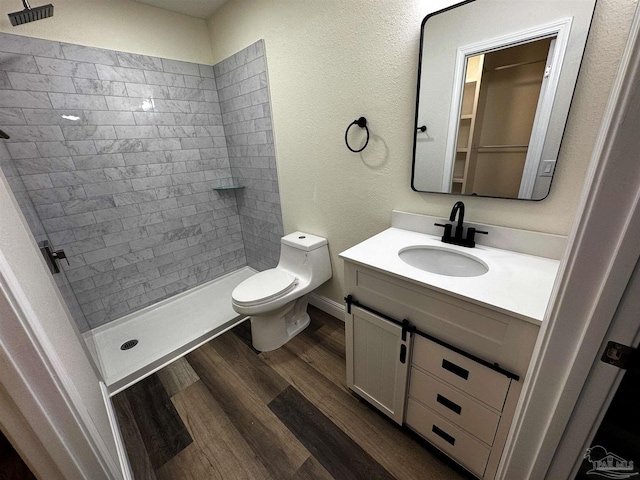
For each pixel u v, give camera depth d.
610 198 0.41
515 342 0.76
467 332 0.86
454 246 1.20
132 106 1.97
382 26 1.24
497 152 1.08
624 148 0.39
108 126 1.89
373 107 1.39
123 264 2.12
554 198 1.00
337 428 1.28
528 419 0.64
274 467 1.13
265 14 1.69
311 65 1.57
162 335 2.01
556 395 0.58
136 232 2.15
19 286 0.57
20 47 1.52
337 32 1.39
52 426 0.62
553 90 0.91
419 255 1.28
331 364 1.66
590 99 0.86
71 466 0.67
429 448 1.17
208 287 2.67
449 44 1.08
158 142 2.14
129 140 2.00
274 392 1.48
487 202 1.16
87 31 1.71
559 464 0.64
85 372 1.02
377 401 1.27
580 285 0.48
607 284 0.45
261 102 1.98
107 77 1.83
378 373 1.21
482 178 1.14
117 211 2.03
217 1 1.91
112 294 2.10
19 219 0.88
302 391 1.48
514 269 0.97
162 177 2.21
